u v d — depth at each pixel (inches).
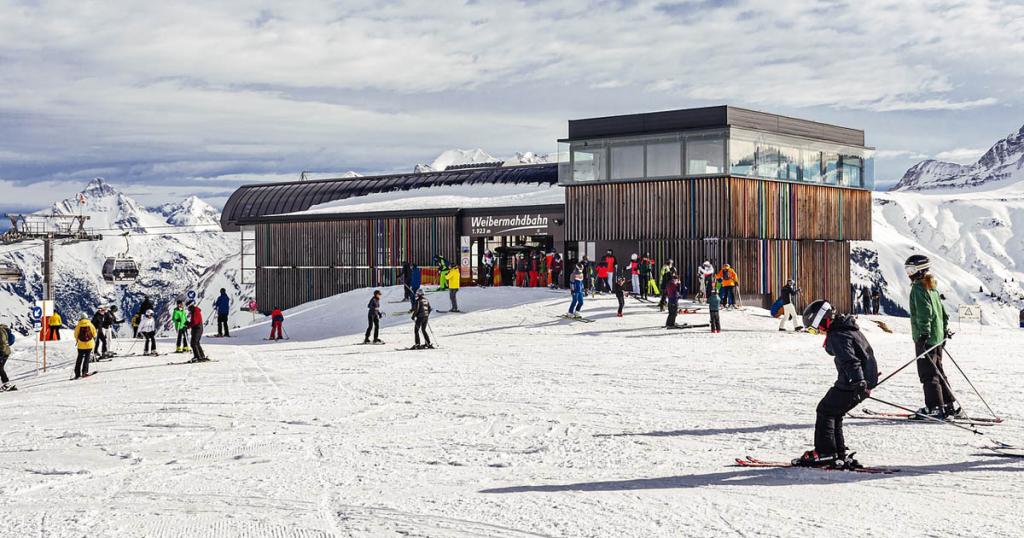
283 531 282.5
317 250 2096.5
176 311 1161.4
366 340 1108.5
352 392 649.0
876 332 1152.2
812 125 1612.9
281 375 791.1
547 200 1989.4
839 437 352.8
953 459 360.8
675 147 1471.5
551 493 323.6
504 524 282.5
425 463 390.3
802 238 1567.4
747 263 1460.4
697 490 322.0
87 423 553.0
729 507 295.9
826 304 349.1
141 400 657.0
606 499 311.6
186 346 1175.0
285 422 522.6
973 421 441.1
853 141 1707.7
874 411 476.7
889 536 260.1
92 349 1011.3
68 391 773.3
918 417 445.7
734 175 1424.7
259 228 2181.3
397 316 1396.4
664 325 1143.0
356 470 378.0
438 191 2278.5
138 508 320.5
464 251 1887.3
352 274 2044.8
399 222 1975.9
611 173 1533.0
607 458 386.9
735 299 1320.1
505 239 1854.1
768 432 434.3
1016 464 350.0
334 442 449.7
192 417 556.1
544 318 1237.7
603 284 1465.3
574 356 869.2
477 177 2300.7
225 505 320.2
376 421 513.7
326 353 1004.6
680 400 556.4
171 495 340.2
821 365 737.6
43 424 560.7
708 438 424.8
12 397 762.8
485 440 442.3
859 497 305.3
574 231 1573.6
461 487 339.0
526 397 591.5
